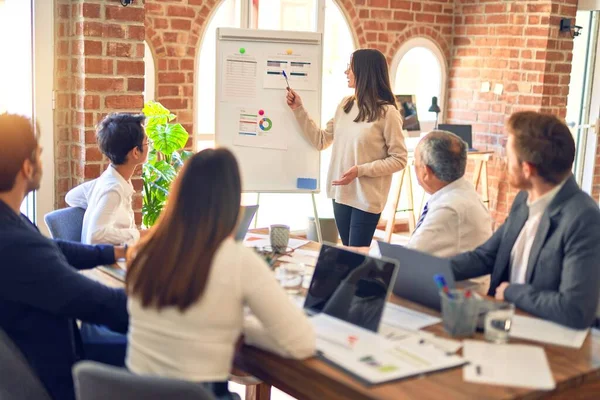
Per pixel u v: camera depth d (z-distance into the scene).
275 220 5.92
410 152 6.18
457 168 2.55
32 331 2.00
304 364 1.75
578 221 2.05
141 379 1.55
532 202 2.21
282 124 4.04
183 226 1.73
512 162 2.17
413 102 5.93
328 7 5.70
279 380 1.84
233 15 5.30
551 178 2.13
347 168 3.76
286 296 1.77
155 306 1.73
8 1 3.73
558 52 5.63
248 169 4.03
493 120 6.00
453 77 6.33
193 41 5.06
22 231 1.94
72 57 3.72
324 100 5.89
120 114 2.92
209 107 5.30
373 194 3.73
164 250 1.73
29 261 1.91
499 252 2.34
